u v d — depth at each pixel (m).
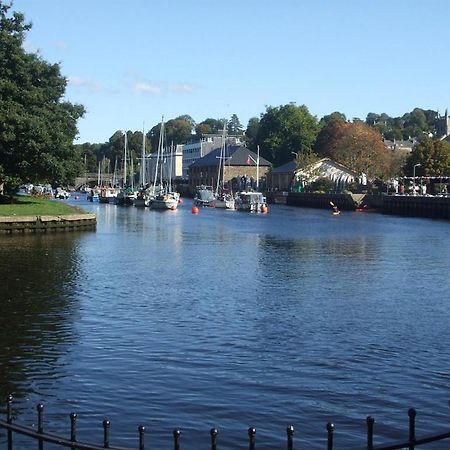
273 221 101.81
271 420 17.30
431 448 15.65
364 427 16.94
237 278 40.25
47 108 82.12
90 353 22.98
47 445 15.62
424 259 51.06
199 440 16.06
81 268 43.72
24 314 28.84
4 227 71.00
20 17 79.12
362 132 167.62
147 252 54.41
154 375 20.69
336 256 52.91
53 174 78.00
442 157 144.38
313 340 25.06
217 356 22.80
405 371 21.34
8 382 19.95
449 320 28.70
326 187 165.12
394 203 126.62
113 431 16.53
